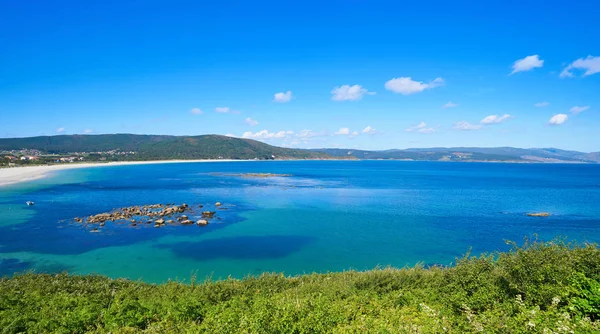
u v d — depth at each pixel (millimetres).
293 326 9031
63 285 14516
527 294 9953
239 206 53188
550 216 47406
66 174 115188
